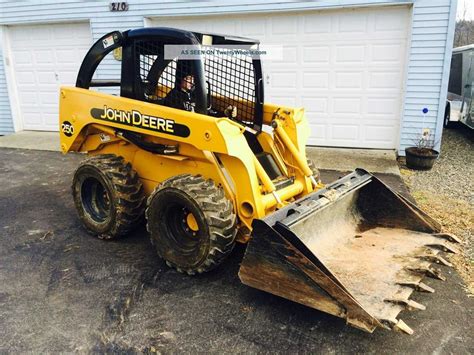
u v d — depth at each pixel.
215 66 3.78
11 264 3.77
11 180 6.32
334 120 7.91
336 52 7.60
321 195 3.32
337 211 3.57
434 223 3.55
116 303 3.18
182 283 3.44
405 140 7.54
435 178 6.41
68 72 9.59
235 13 7.84
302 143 3.94
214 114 3.91
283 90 8.03
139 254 3.94
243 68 3.93
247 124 4.09
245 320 2.98
